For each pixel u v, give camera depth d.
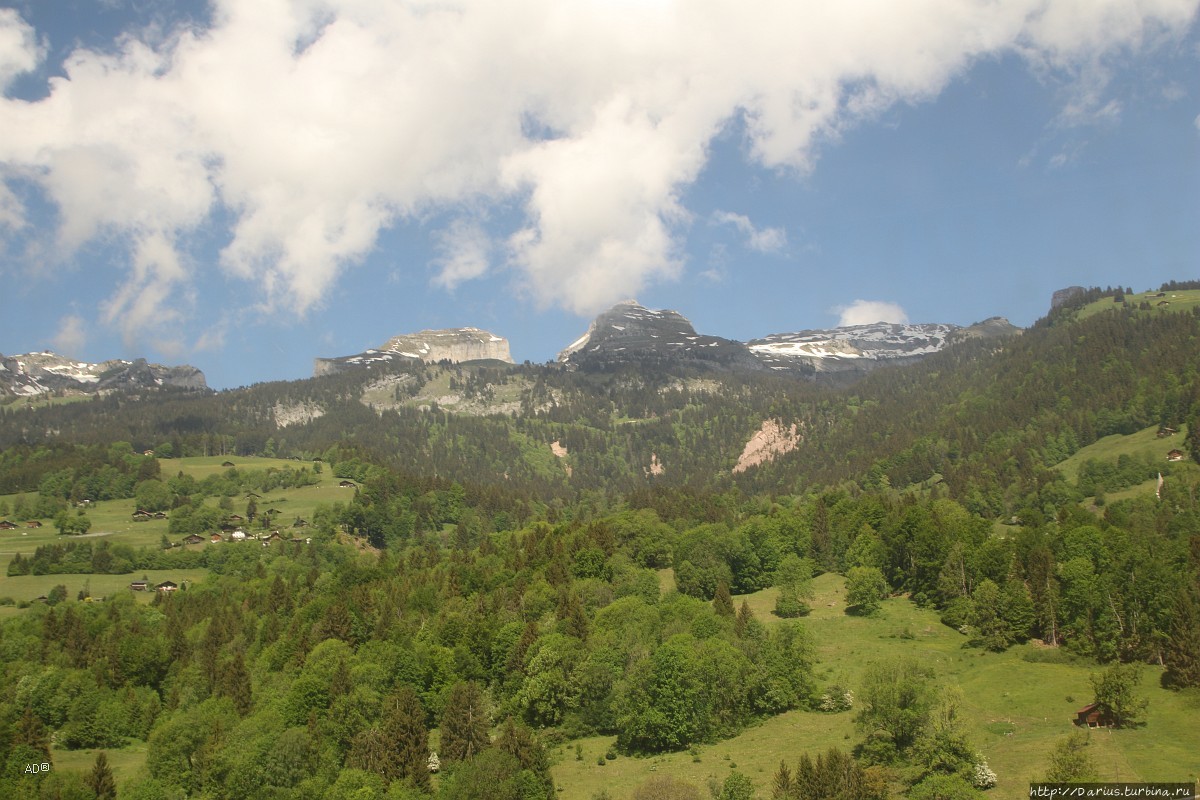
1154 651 126.69
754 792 100.81
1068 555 156.38
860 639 152.38
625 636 142.25
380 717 123.81
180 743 120.69
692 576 181.25
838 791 88.44
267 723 123.81
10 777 117.75
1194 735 103.19
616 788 108.44
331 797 104.94
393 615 168.50
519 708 134.00
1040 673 128.75
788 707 128.50
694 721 120.31
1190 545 148.12
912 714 104.69
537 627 149.38
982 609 148.00
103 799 113.56
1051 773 92.06
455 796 99.75
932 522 182.00
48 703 146.75
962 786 92.56
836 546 199.12
